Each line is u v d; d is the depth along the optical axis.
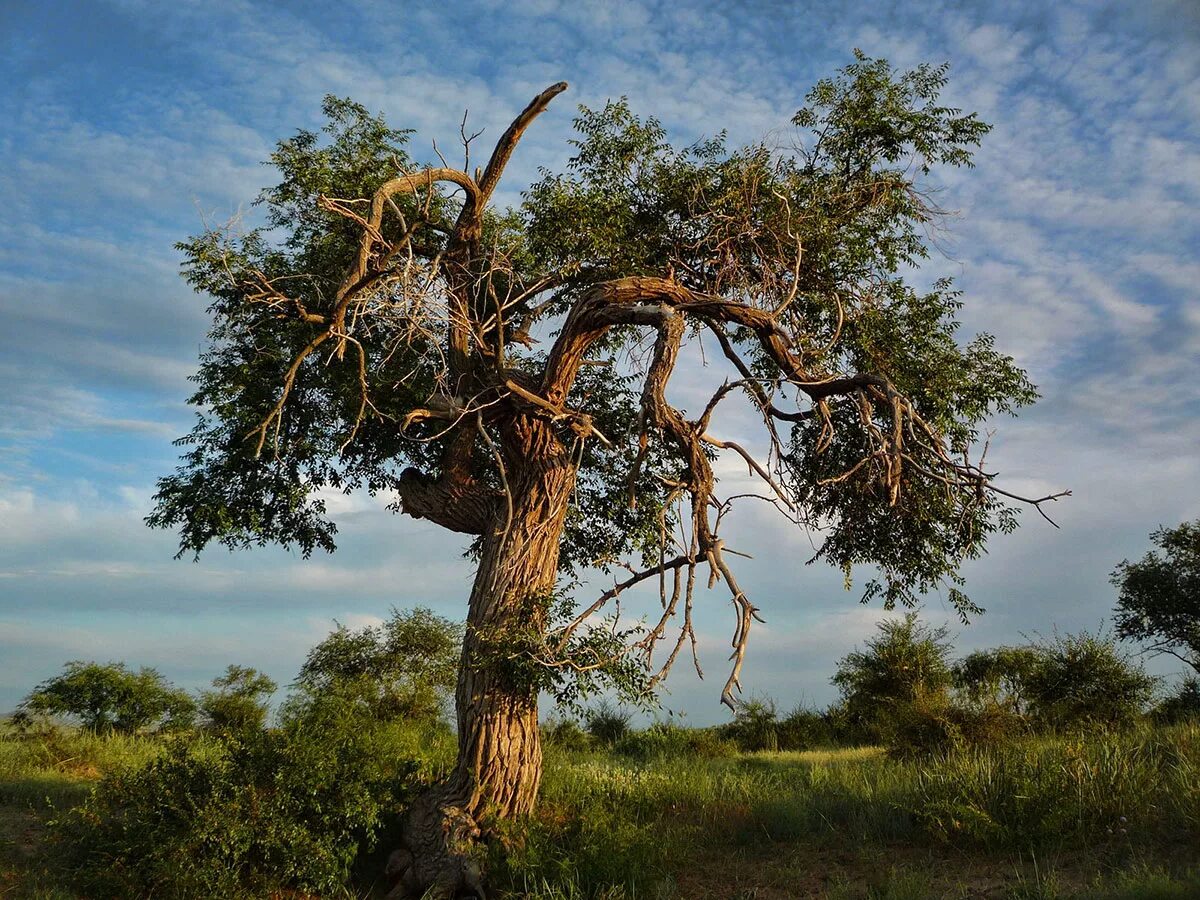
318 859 8.57
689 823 10.34
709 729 21.02
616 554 13.21
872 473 11.55
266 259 12.25
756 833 9.83
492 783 9.40
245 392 12.30
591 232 11.66
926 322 12.63
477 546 13.65
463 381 10.84
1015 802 8.73
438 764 10.74
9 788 11.09
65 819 8.88
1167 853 7.43
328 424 13.03
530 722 9.74
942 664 21.36
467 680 9.76
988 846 8.30
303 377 12.55
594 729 21.81
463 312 10.27
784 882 8.23
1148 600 26.25
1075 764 9.17
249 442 12.38
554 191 11.84
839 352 12.47
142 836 8.41
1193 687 18.50
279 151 12.58
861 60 12.40
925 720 15.38
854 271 12.38
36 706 15.27
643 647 9.23
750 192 11.77
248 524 12.84
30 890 7.93
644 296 10.57
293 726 9.66
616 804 10.88
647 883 8.33
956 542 12.52
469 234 11.23
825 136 12.48
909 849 8.70
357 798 9.04
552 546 10.28
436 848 9.06
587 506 13.11
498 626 9.73
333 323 9.23
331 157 12.61
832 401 11.84
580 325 10.55
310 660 18.16
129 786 8.91
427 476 11.50
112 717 16.22
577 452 12.55
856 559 13.19
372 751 9.90
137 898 8.14
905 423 11.37
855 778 11.57
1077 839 8.04
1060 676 17.39
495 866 8.73
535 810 9.95
